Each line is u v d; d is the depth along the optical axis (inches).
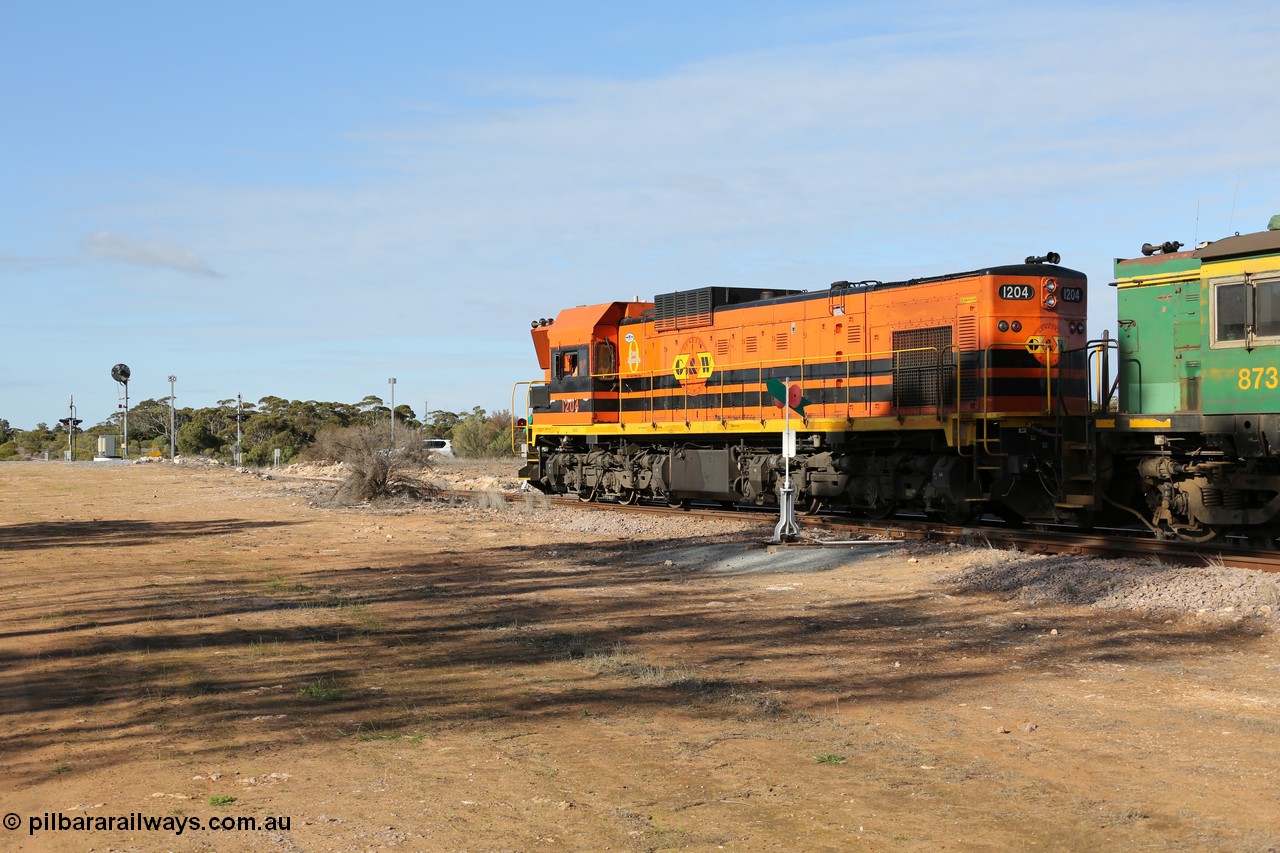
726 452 937.5
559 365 1152.2
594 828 244.7
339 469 2003.0
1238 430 571.5
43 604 564.1
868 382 813.9
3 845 238.1
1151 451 629.3
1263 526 598.2
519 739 315.9
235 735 323.6
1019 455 714.2
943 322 758.5
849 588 579.5
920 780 277.1
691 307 986.1
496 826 246.2
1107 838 236.8
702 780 277.9
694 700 359.3
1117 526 729.0
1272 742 304.5
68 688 384.2
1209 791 266.1
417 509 1110.4
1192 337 605.6
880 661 415.5
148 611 535.5
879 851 230.8
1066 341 754.8
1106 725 324.2
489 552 765.9
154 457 2438.5
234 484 1489.9
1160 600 490.6
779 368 892.6
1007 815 251.4
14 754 308.0
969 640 450.6
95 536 909.2
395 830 244.2
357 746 310.5
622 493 1101.1
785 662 415.2
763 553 688.4
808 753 300.8
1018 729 322.0
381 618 514.6
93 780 283.4
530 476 1251.8
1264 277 560.1
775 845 234.1
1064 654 421.1
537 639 461.4
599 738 316.2
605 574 652.1
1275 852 227.6
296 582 630.5
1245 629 446.9
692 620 502.6
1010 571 570.6
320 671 405.4
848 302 832.3
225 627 493.7
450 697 365.4
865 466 819.4
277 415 3553.2
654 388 1037.8
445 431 3368.6
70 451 2832.2
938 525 768.9
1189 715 333.7
